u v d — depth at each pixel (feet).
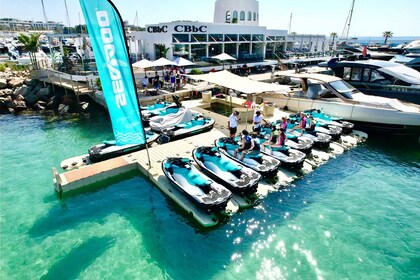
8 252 29.17
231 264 28.14
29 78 93.04
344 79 72.13
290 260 28.48
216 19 144.66
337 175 43.65
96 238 31.14
